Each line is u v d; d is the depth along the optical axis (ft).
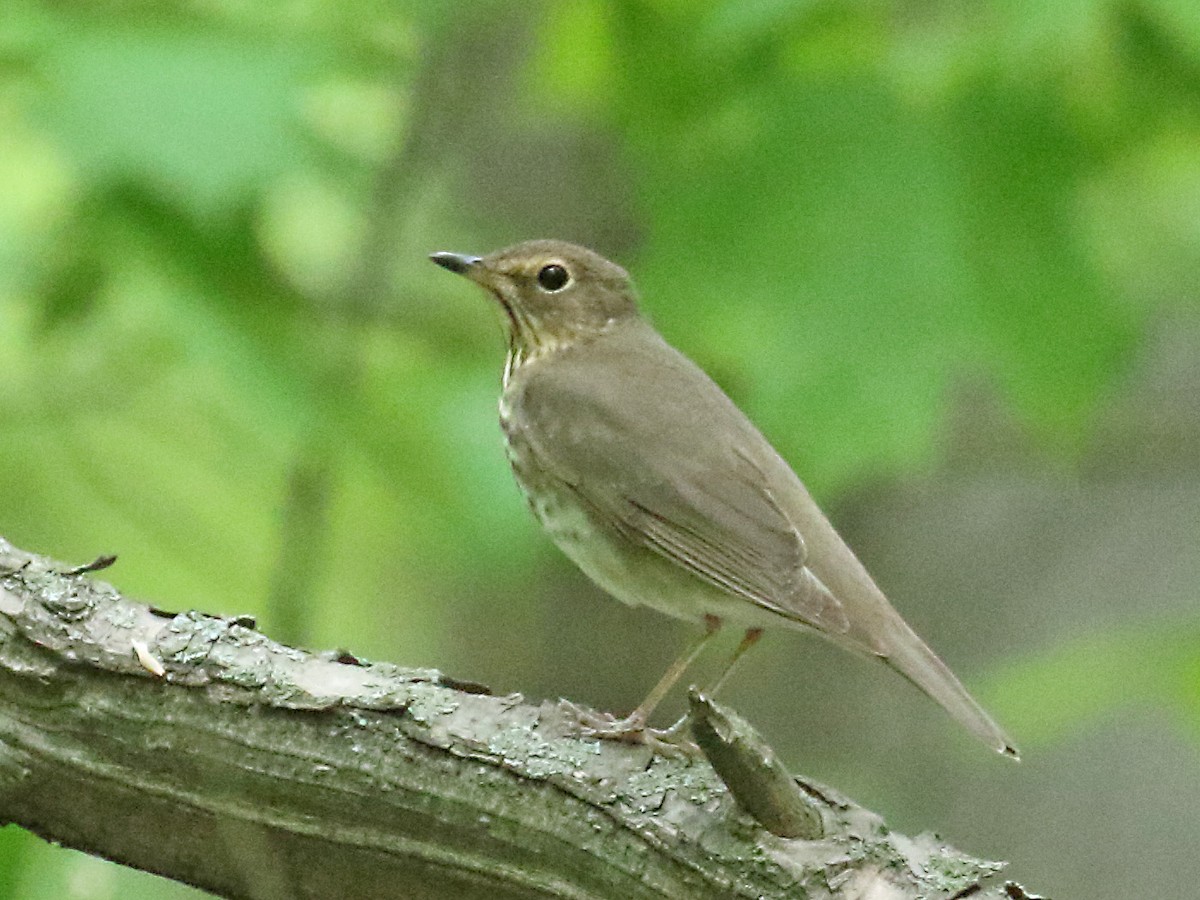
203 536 44.16
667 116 37.96
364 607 48.16
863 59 37.42
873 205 36.29
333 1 35.60
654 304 37.06
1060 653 40.32
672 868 21.30
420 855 21.91
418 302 41.37
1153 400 50.98
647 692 44.29
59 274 36.94
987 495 52.11
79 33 32.32
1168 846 47.83
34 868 30.04
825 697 47.47
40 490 43.60
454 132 40.24
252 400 33.68
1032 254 36.11
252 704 21.90
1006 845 48.47
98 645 22.00
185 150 31.01
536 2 38.55
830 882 21.07
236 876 22.31
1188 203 42.73
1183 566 51.52
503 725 22.13
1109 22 37.09
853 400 35.76
